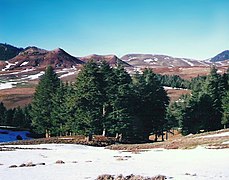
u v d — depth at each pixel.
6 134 75.00
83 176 18.12
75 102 57.31
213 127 75.06
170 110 89.19
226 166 22.67
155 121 69.50
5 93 178.50
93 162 26.53
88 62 58.59
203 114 74.56
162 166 23.23
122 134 64.25
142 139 68.12
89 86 56.66
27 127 99.38
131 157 31.47
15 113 101.94
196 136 48.34
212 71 77.31
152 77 69.75
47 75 76.44
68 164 24.78
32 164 23.89
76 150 41.16
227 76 78.00
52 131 72.94
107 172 19.95
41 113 74.50
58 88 71.62
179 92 179.00
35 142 52.50
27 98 165.38
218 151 32.47
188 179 16.69
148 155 33.44
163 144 44.50
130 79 67.75
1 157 30.03
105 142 56.59
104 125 60.50
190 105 75.94
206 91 76.06
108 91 60.25
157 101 69.12
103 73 62.47
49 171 20.34
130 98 62.50
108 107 62.38
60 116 67.75
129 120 60.03
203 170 20.59
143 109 67.56
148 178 16.94
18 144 50.34
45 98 75.00
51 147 44.50
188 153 33.16
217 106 74.19
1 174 18.91
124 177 17.09
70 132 71.06
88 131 56.09
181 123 77.25
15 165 23.27
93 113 56.56
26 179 17.02
